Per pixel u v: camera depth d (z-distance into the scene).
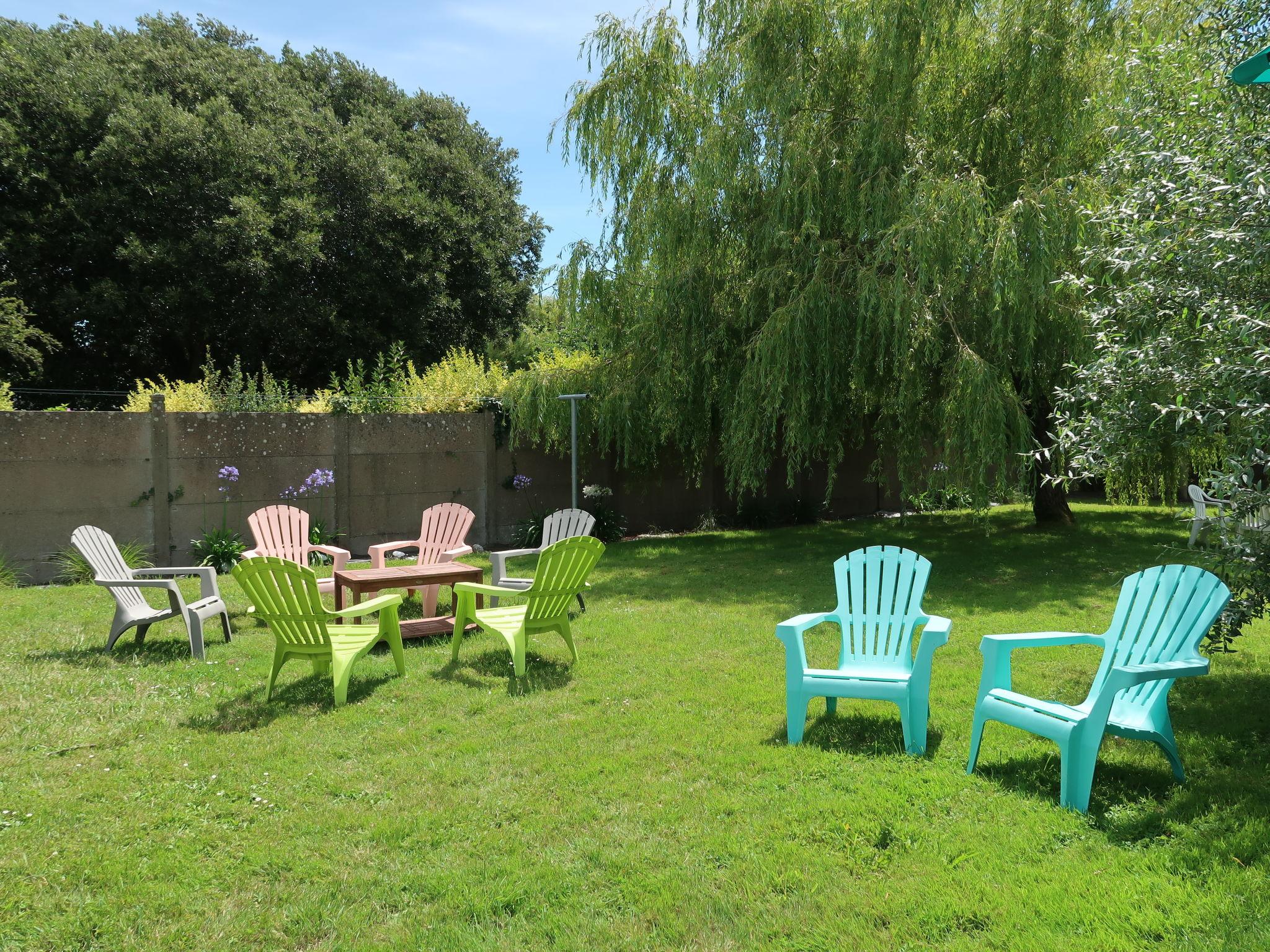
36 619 6.64
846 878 2.66
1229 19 3.90
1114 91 7.05
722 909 2.50
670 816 3.12
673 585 8.02
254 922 2.48
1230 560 3.65
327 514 9.99
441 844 2.95
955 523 12.45
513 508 11.31
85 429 8.60
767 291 8.70
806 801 3.23
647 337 9.81
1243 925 2.31
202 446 9.24
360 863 2.82
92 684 4.85
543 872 2.72
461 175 21.19
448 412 10.80
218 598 5.98
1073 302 8.18
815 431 8.53
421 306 20.09
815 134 8.28
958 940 2.31
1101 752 3.65
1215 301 3.38
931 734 3.95
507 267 22.83
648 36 9.54
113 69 17.91
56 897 2.61
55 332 18.23
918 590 4.27
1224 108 3.84
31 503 8.37
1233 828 2.89
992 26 8.60
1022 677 4.80
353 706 4.49
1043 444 9.77
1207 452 7.75
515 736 4.01
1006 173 8.53
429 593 6.59
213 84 18.55
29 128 16.39
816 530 12.20
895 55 8.06
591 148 9.80
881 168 8.08
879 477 10.12
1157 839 2.86
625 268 9.95
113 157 16.64
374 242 19.27
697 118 9.27
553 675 5.04
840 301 8.06
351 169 18.75
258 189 17.67
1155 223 3.69
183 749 3.86
